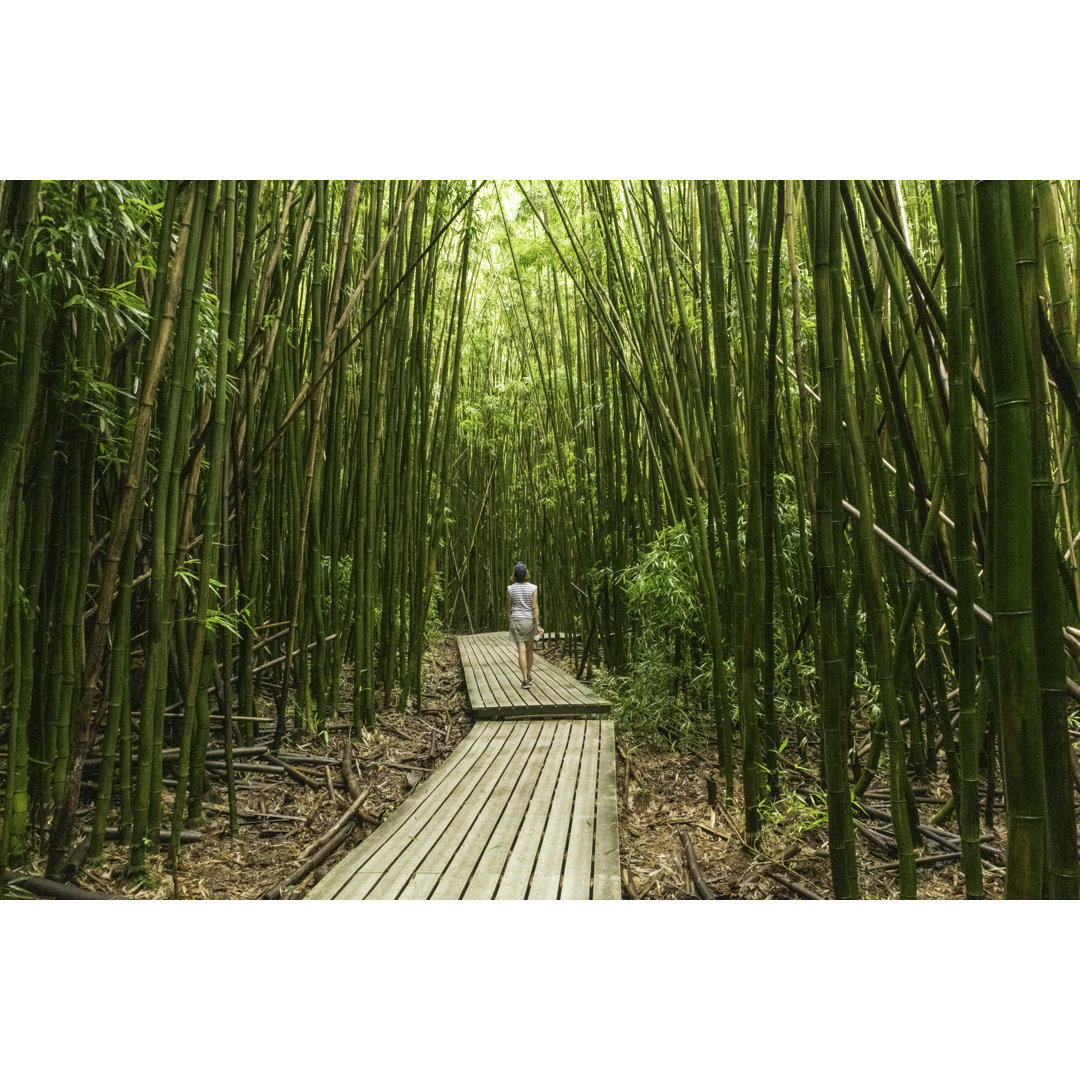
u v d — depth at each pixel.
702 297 3.16
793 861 2.52
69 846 2.11
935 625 2.54
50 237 1.93
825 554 1.77
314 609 3.70
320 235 3.34
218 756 3.24
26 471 2.13
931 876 2.42
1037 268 1.15
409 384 4.56
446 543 9.35
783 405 3.52
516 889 1.98
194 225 2.14
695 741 3.95
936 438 1.95
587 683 5.64
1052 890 1.15
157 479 2.17
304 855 2.54
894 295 1.92
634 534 4.91
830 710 1.78
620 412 5.25
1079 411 1.18
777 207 2.12
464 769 3.33
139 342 2.44
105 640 2.11
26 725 2.12
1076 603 1.84
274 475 3.76
